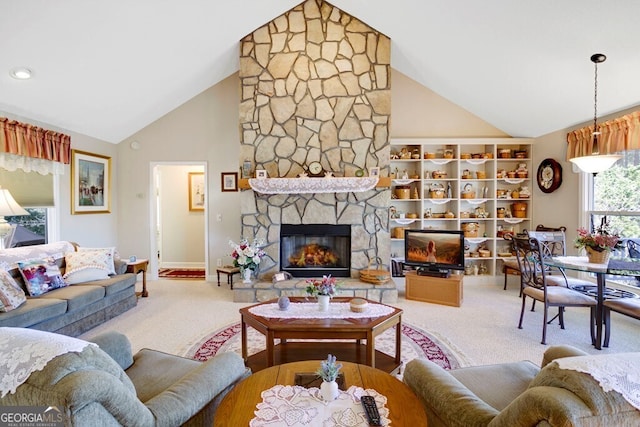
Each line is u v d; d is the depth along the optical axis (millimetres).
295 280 4496
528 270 3420
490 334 3268
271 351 2295
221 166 5551
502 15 3189
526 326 3473
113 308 3744
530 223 5223
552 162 4730
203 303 4297
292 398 1406
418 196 5332
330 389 1390
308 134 4641
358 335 2289
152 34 3602
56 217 4324
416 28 4023
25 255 3375
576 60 3322
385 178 4500
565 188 4609
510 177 5223
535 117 4598
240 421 1255
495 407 1446
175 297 4574
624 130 3639
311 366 1713
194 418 1416
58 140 4188
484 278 5230
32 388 984
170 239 6906
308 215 4625
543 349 2934
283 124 4656
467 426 1244
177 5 3369
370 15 4285
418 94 5344
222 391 1566
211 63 4734
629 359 1044
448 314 3850
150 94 4711
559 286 3447
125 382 1220
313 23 4648
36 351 1071
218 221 5570
